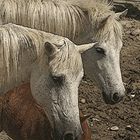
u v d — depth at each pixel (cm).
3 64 622
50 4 789
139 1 1692
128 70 1208
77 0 818
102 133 916
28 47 623
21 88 747
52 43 596
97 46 795
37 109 703
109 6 843
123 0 1692
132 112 1008
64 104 598
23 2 785
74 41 818
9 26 634
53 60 588
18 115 718
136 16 1602
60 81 593
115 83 793
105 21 783
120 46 797
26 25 782
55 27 788
